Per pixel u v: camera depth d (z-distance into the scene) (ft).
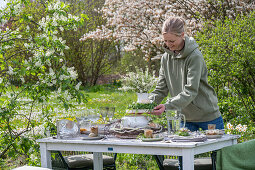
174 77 9.82
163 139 7.92
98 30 41.70
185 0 30.42
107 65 63.52
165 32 9.02
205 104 9.57
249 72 17.12
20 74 11.56
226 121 17.74
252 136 15.81
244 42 16.92
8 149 12.51
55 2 12.60
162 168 9.98
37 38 12.01
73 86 12.08
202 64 9.23
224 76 16.97
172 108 8.84
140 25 37.78
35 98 12.08
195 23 27.61
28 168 7.34
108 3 39.65
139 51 52.16
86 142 8.13
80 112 9.96
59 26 12.39
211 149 7.96
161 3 33.30
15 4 12.12
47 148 8.82
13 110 12.42
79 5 52.85
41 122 12.94
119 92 48.08
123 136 8.27
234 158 7.97
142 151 7.66
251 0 27.30
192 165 7.20
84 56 57.98
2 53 12.50
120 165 14.74
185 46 9.05
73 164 10.84
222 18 25.94
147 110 8.44
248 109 17.95
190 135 7.87
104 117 9.08
